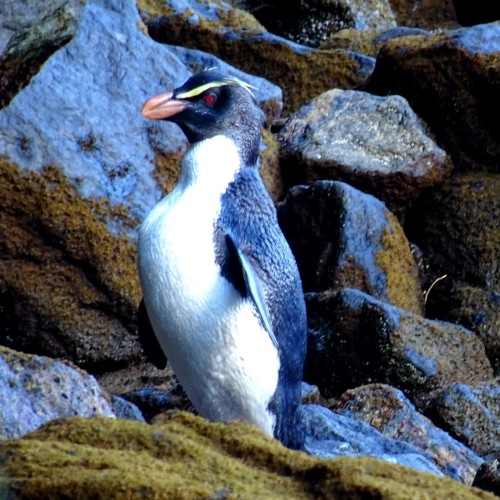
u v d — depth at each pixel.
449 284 19.86
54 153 16.84
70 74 17.73
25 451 7.40
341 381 17.12
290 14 28.94
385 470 7.48
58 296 16.81
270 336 11.87
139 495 6.92
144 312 13.03
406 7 31.48
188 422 8.12
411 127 21.11
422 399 16.69
